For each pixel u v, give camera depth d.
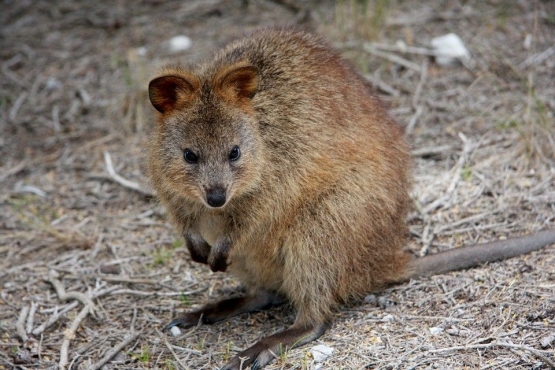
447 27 14.88
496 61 13.75
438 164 11.80
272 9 16.36
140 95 13.80
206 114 8.50
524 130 11.79
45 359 8.82
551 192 10.68
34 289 10.16
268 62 9.13
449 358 7.91
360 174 8.99
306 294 8.88
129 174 12.50
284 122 8.83
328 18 15.50
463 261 9.45
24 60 15.57
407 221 10.50
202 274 10.34
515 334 8.09
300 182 8.77
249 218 8.87
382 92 13.52
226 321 9.39
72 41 16.06
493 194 10.90
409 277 9.48
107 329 9.32
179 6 16.88
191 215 9.12
